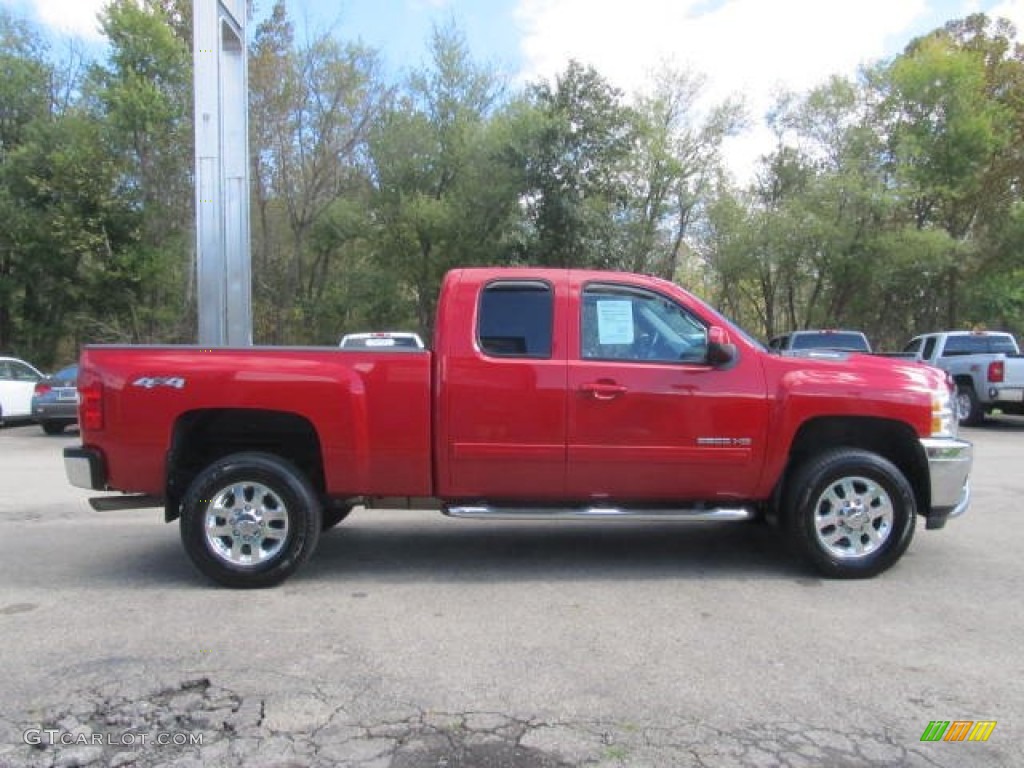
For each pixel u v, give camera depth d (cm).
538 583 552
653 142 3291
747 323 4244
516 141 2755
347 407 541
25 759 310
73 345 3234
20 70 2884
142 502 568
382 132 3023
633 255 3312
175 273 2928
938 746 323
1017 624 465
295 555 538
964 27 3562
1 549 654
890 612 486
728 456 549
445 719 344
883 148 3238
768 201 3569
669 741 325
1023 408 1761
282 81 3027
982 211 3356
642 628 459
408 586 545
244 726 337
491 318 552
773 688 376
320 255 3362
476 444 542
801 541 556
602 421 543
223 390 539
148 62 2778
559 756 313
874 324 3631
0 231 2736
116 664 403
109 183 2731
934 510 570
